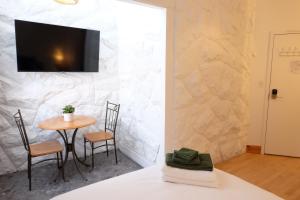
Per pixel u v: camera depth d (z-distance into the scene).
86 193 1.24
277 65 3.35
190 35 2.57
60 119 2.85
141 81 2.98
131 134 3.33
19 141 2.87
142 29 2.84
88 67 3.26
